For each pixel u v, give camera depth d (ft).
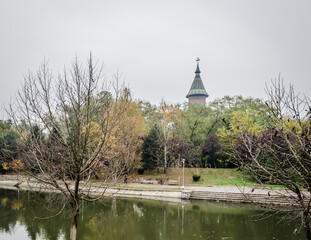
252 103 161.38
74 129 26.21
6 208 70.59
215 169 125.80
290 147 20.71
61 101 25.86
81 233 50.65
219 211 70.69
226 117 151.64
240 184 104.01
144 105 184.14
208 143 133.08
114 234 50.16
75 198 25.82
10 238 47.03
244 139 25.23
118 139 30.35
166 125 129.59
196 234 50.60
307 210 20.45
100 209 72.90
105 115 28.35
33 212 65.82
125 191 98.22
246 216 64.80
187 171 127.54
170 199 89.30
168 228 54.75
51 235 48.78
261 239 47.34
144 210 72.13
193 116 162.81
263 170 23.25
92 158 26.25
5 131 119.03
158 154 124.98
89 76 25.96
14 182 116.57
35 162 26.89
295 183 21.88
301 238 47.57
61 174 26.99
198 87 377.71
